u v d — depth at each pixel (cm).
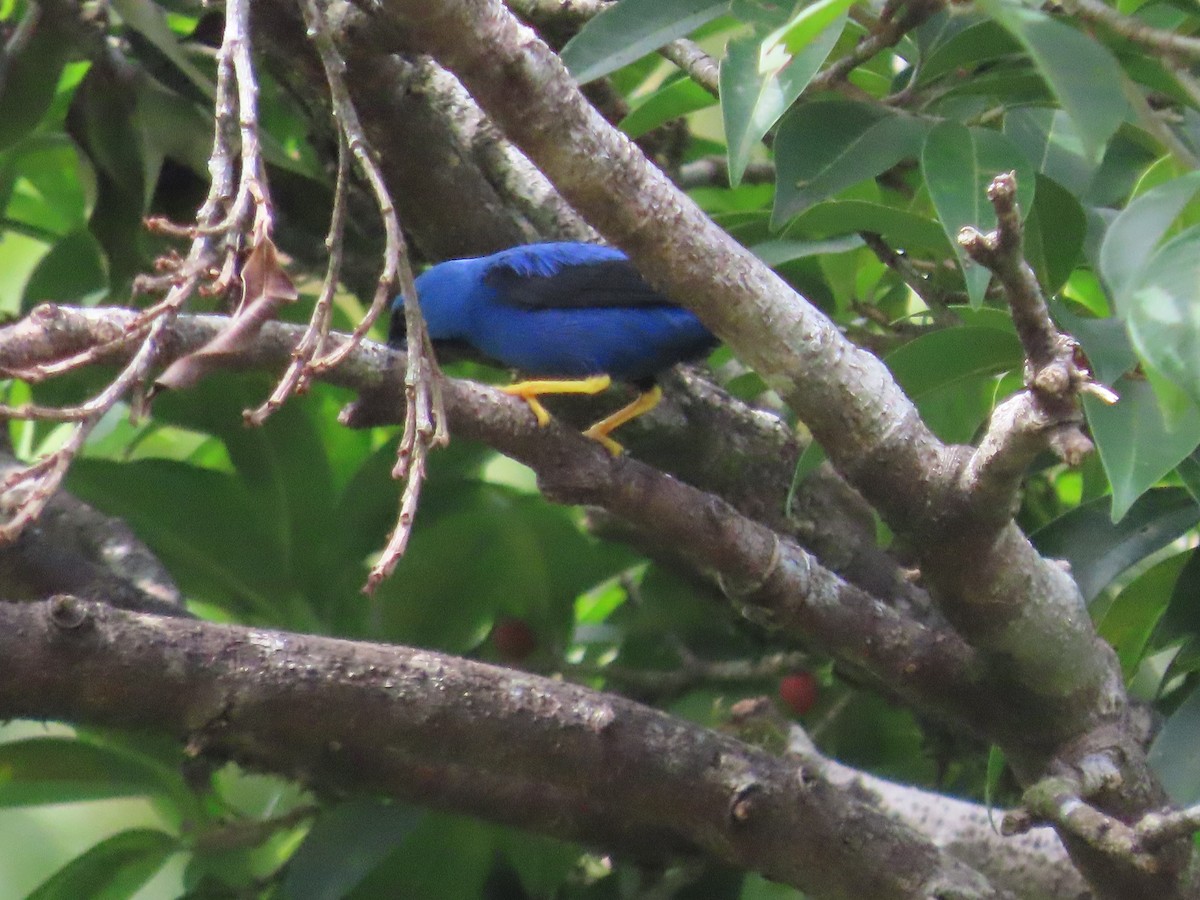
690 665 999
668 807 710
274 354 604
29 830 1268
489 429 669
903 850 724
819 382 621
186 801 874
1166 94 698
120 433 1117
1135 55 647
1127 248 458
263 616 986
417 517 971
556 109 553
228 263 427
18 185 1234
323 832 816
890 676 721
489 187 960
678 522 693
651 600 1038
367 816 817
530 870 886
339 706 643
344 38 805
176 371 403
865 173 712
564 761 688
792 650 1027
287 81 930
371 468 962
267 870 962
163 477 947
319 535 973
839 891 723
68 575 777
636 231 589
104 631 602
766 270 616
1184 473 689
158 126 955
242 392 951
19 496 734
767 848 716
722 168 1106
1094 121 471
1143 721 827
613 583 1191
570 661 1080
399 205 956
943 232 748
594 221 592
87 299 1055
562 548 989
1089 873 680
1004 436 579
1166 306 425
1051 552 762
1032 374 546
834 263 960
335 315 1078
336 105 522
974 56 725
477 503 977
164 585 843
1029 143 830
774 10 620
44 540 802
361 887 866
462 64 542
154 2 989
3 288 1311
